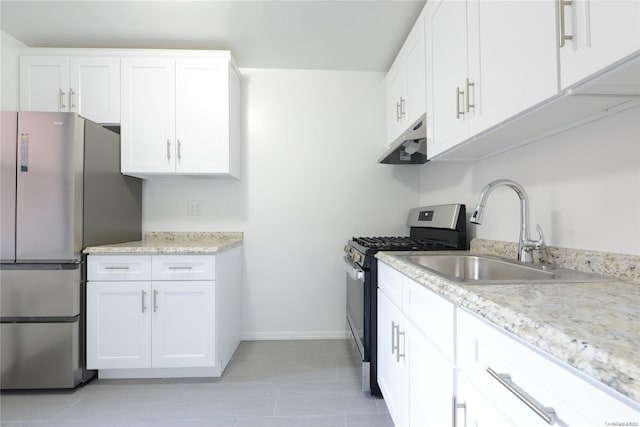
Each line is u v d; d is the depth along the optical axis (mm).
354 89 2666
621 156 970
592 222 1074
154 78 2205
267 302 2619
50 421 1536
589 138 1081
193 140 2217
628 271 922
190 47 2312
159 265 1905
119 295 1893
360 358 1885
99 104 2186
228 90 2227
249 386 1873
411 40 1963
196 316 1920
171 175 2340
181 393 1795
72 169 1790
